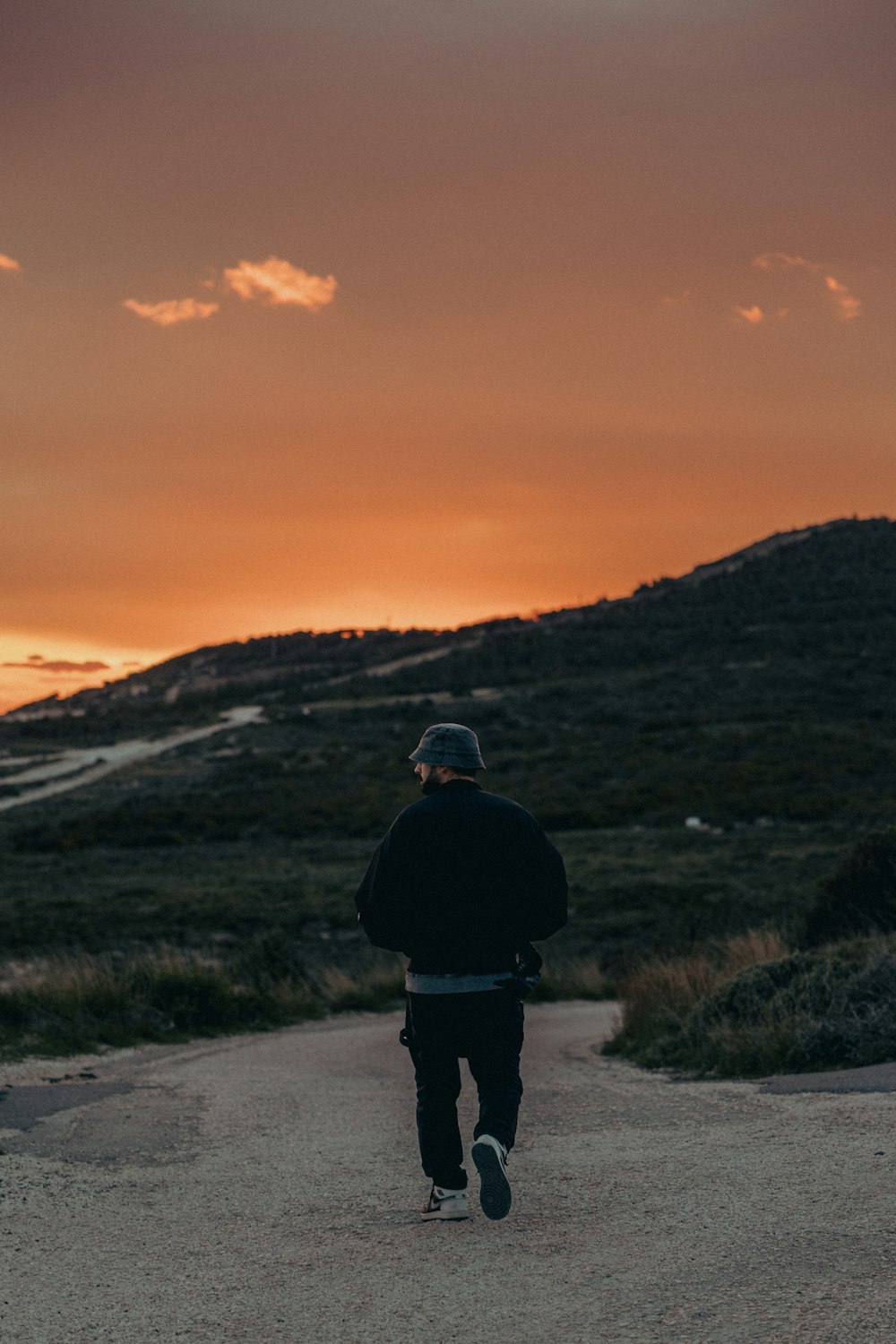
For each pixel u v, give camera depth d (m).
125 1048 13.18
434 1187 4.47
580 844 51.56
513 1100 4.19
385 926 4.39
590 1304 3.36
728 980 12.00
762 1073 9.18
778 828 52.16
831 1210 4.06
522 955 4.48
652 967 16.78
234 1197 5.14
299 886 42.81
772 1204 4.23
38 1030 12.87
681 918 32.59
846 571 174.38
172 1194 5.23
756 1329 3.07
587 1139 6.39
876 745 73.19
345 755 93.69
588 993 23.62
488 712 109.00
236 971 21.86
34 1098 8.54
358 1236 4.31
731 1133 5.92
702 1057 10.15
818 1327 3.05
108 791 88.81
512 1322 3.27
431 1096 4.41
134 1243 4.37
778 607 156.75
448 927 4.33
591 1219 4.29
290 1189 5.30
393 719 114.94
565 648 152.62
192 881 46.78
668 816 56.75
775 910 32.53
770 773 66.19
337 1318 3.40
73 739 140.75
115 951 28.58
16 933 32.31
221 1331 3.35
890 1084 6.88
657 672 122.38
